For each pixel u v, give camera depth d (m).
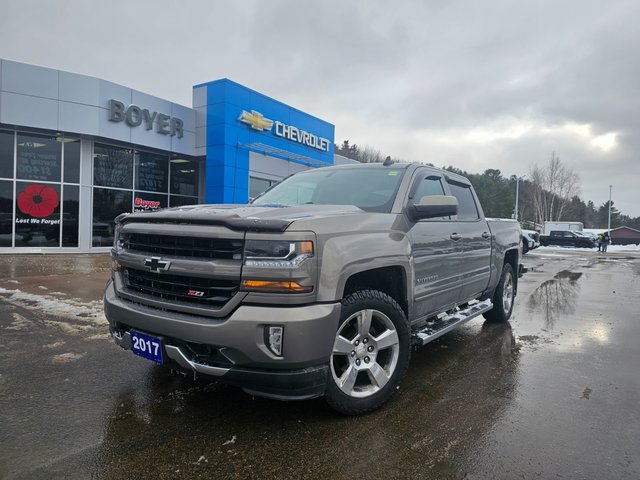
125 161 18.30
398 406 3.56
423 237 4.04
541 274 14.35
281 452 2.84
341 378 3.24
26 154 16.00
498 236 6.00
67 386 3.80
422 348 5.28
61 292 7.94
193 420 3.24
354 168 4.73
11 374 4.05
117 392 3.70
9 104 14.91
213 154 19.50
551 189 65.44
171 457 2.76
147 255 3.34
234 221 2.90
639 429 3.23
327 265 2.96
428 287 4.17
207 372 2.96
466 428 3.20
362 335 3.34
